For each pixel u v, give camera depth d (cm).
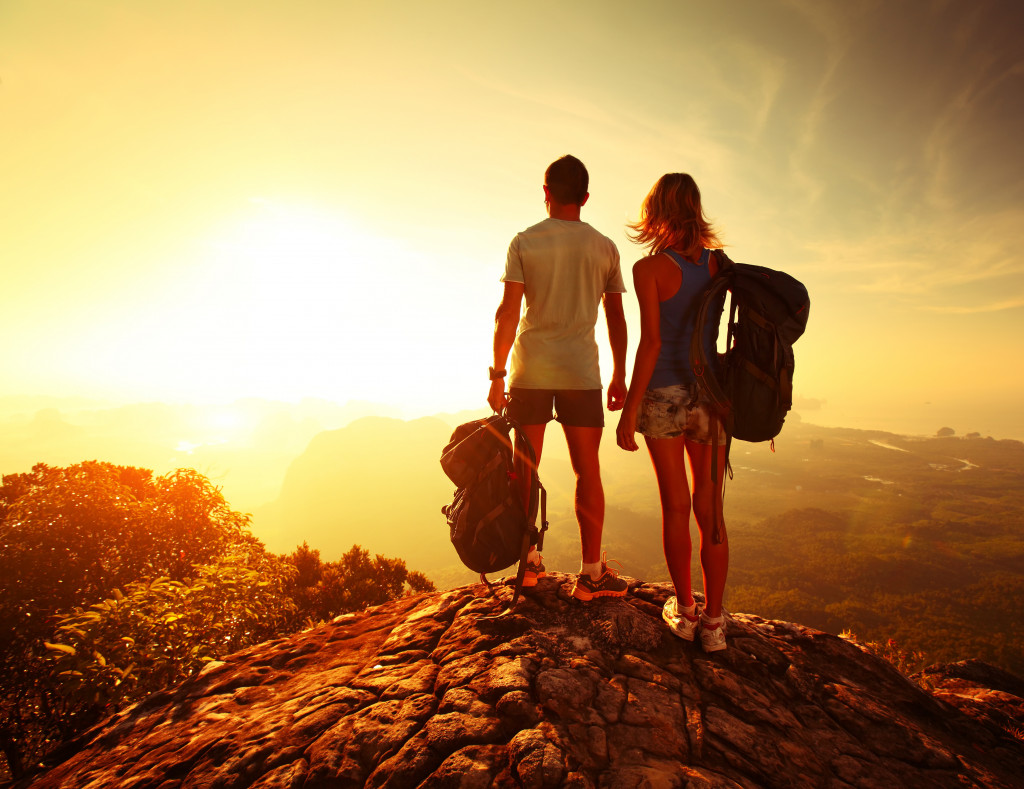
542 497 251
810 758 185
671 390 231
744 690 212
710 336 234
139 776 184
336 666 244
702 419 229
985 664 397
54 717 708
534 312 251
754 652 236
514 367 259
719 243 245
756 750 181
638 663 216
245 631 657
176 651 525
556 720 177
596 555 256
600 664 211
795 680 226
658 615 256
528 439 248
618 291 269
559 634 231
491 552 235
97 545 833
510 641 226
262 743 184
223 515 952
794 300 221
